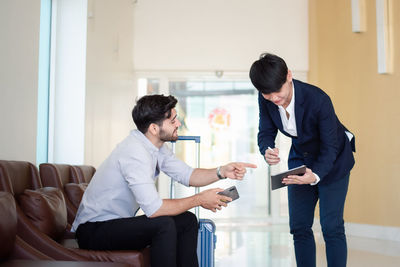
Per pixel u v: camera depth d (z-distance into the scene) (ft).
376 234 20.33
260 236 20.29
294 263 14.38
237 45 25.72
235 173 8.79
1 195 6.38
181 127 25.89
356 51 21.48
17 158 10.32
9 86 9.95
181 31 25.71
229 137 25.95
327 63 23.36
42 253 7.03
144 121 8.06
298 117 8.41
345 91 22.12
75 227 8.09
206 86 26.05
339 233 8.77
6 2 9.80
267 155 8.80
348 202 21.79
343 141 8.91
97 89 17.03
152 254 7.28
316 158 8.95
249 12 25.76
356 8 20.84
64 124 15.25
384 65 19.63
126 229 7.39
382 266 13.70
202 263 8.68
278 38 25.66
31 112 11.11
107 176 7.86
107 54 18.66
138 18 25.71
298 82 8.40
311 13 25.11
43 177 9.96
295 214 9.19
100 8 17.40
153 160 8.23
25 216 7.45
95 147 16.88
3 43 9.67
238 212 25.38
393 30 19.65
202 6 25.79
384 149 20.08
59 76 15.30
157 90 25.81
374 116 20.56
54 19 15.30
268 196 25.52
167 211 7.51
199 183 8.98
